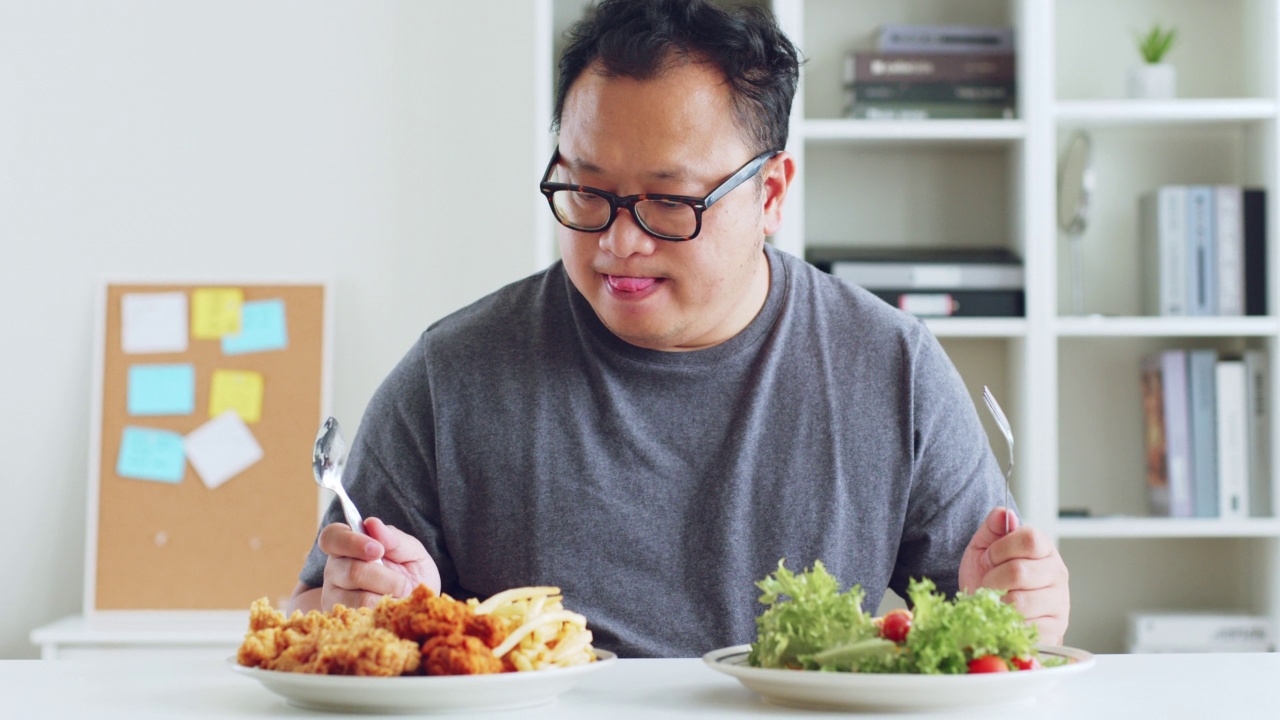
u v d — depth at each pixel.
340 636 0.73
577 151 1.09
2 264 2.55
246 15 2.57
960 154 2.42
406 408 1.31
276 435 2.50
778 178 1.23
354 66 2.57
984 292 2.23
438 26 2.56
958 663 0.71
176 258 2.56
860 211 2.43
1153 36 2.33
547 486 1.25
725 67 1.09
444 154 2.55
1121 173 2.42
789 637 0.75
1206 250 2.26
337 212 2.56
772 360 1.27
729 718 0.70
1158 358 2.29
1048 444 2.19
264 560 2.48
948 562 1.28
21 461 2.55
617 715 0.70
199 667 0.89
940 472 1.29
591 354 1.26
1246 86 2.38
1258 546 2.31
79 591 2.55
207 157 2.57
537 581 1.24
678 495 1.25
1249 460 2.25
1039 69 2.22
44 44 2.56
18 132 2.56
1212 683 0.80
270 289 2.52
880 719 0.70
